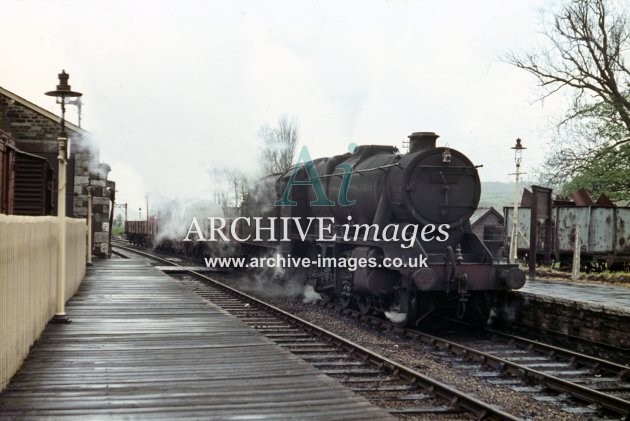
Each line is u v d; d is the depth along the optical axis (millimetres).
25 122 23281
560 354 10578
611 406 7492
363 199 14125
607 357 10812
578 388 8008
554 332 12211
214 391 6324
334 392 6340
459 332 13250
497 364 9672
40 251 8734
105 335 9281
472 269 12172
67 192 24359
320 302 16812
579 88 23453
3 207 12289
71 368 7164
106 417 5402
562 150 24547
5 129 23062
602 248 25375
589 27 22578
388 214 13094
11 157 13086
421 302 12922
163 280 17969
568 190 25641
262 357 7934
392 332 12750
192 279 22625
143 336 9266
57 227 10430
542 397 8156
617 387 8758
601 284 17203
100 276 19172
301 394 6258
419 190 12891
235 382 6684
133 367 7285
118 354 7980
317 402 5984
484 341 12172
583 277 19703
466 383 8727
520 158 20547
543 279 18812
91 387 6367
